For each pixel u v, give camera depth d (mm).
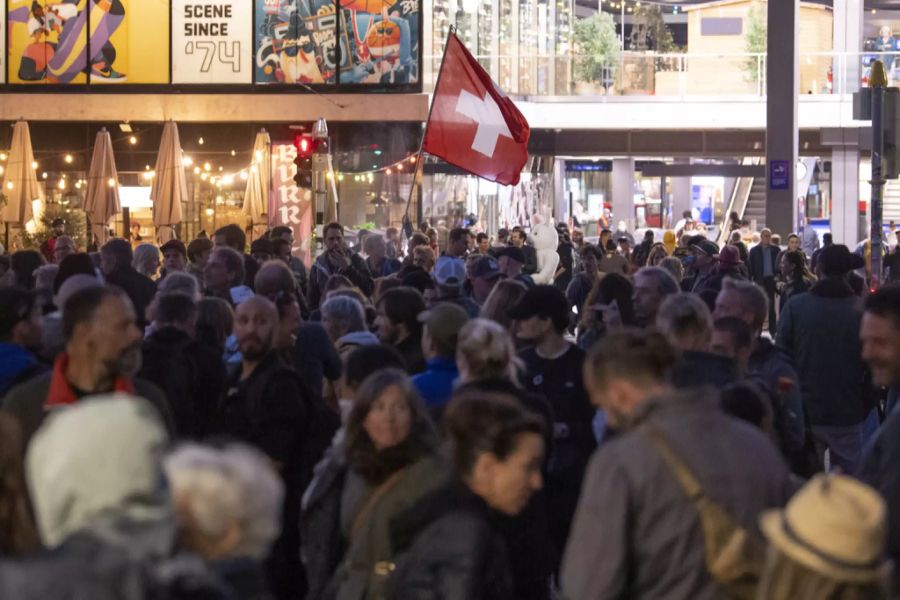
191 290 13219
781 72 35406
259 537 4727
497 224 50125
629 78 51125
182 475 4637
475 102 20828
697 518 5852
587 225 73312
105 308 7906
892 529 6984
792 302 13422
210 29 42406
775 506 5996
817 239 47281
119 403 4543
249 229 42531
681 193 77500
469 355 9156
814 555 4902
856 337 13188
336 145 42438
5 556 4523
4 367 9602
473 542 6586
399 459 7406
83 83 42562
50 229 38500
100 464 4375
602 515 5941
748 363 11055
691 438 5965
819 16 80375
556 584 11117
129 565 4117
